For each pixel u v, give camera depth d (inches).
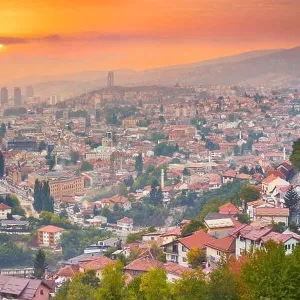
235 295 6811.0
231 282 6855.3
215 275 6948.8
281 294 6264.8
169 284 7436.0
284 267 6363.2
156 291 7322.8
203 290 6973.4
